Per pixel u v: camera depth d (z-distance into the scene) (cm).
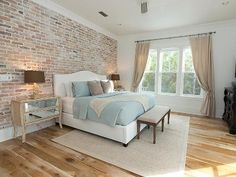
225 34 420
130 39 575
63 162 203
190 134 304
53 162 203
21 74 288
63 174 179
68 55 390
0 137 261
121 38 594
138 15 391
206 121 391
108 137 266
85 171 185
